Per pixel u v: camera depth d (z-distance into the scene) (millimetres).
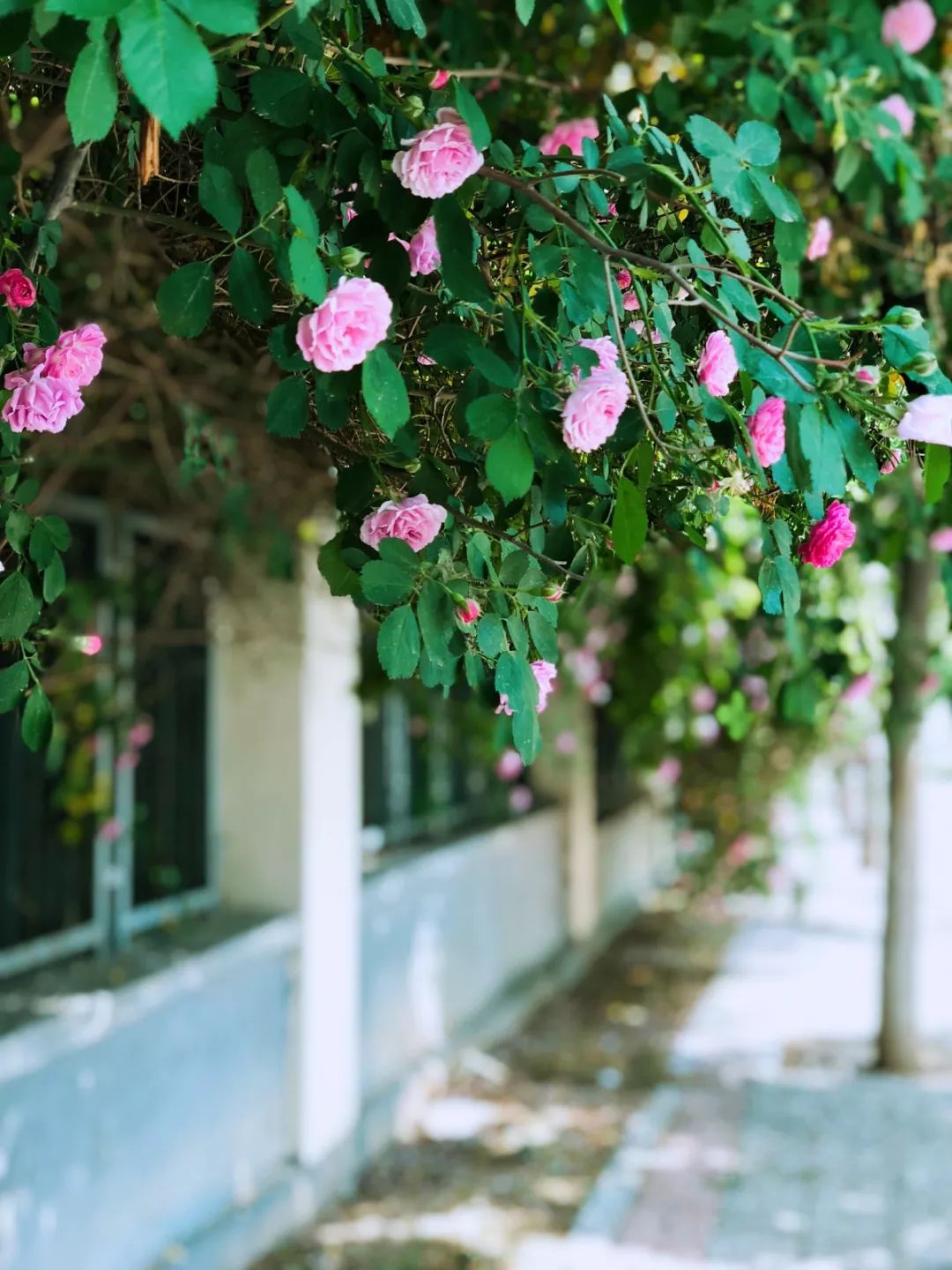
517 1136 5328
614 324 1232
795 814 8641
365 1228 4414
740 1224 4332
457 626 1275
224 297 1350
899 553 2904
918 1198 4520
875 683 4645
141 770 4344
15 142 1820
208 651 4668
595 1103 5734
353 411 1296
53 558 1449
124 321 2623
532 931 8102
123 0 914
